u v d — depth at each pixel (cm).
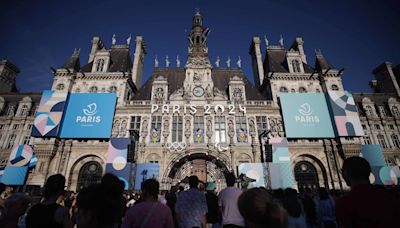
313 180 3331
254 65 5206
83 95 3519
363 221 315
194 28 4747
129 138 3203
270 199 330
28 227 435
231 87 3803
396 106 4572
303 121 3453
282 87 3894
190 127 3450
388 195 335
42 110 3369
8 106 4547
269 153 3091
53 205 470
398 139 4294
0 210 788
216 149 3309
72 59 3934
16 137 4162
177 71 4516
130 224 459
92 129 3322
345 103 3525
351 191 359
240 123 3522
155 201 508
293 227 673
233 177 774
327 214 941
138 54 4756
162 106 3578
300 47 4656
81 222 326
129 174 2994
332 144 3394
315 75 3959
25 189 2881
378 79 5450
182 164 3466
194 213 695
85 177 3275
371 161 3256
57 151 3275
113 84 3819
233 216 646
